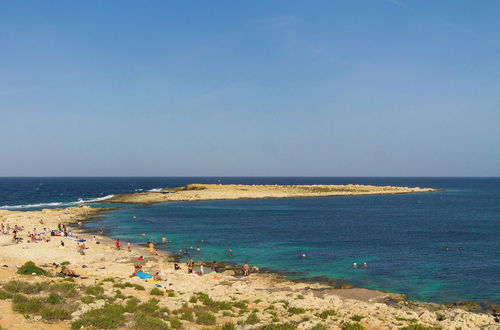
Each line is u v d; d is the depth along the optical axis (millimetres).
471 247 56469
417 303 32594
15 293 22516
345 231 71062
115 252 49250
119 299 23469
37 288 23672
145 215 94562
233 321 21328
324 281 39844
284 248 55938
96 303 21578
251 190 168500
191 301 25469
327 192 169000
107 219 86750
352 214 97938
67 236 58938
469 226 77625
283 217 91250
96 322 17656
